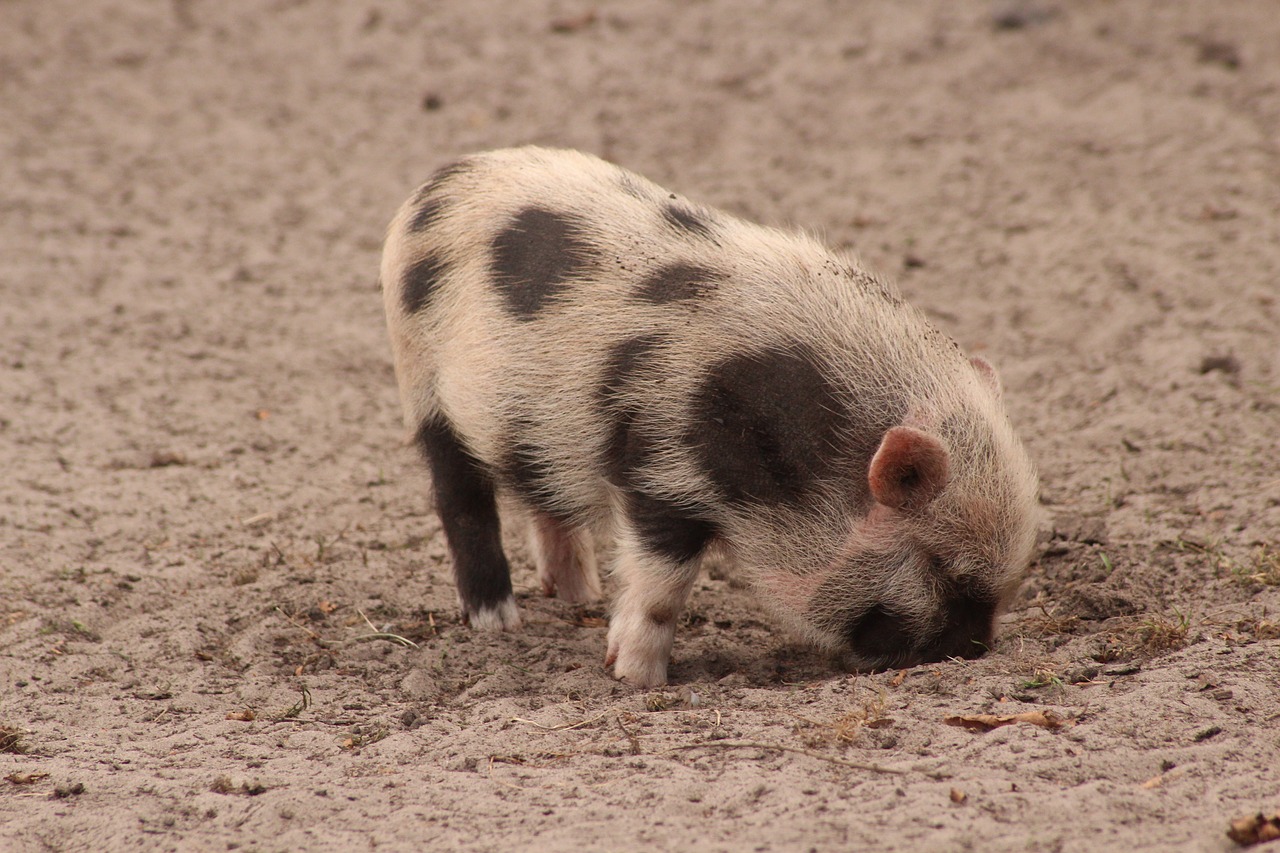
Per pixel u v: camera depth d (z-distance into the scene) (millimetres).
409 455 30141
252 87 51156
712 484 19141
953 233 39562
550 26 55094
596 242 20297
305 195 44000
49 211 42281
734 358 18953
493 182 21750
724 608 23391
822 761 16266
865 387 18953
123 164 45656
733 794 15398
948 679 18594
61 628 22188
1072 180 41875
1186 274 35344
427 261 21812
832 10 55438
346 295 38250
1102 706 17297
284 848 14773
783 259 19938
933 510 18656
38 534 25641
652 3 56688
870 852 13734
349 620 22719
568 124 47844
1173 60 49250
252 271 39375
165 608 23297
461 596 22625
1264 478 25625
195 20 56250
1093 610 21547
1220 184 40344
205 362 34125
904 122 46750
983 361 20953
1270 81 46812
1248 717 16750
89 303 36906
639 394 19234
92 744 18141
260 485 28469
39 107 49156
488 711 19031
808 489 19062
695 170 44500
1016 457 19078
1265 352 30875
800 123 47281
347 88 51094
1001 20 53125
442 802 15781
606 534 21250
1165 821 14328
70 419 30766
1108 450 27969
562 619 23375
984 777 15453
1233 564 22344
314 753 17781
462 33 54906
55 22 55500
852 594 19359
